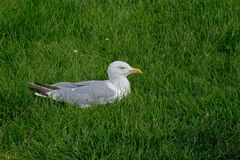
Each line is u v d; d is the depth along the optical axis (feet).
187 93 38.78
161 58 42.73
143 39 44.70
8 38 45.42
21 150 34.71
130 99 38.09
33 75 40.86
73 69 41.57
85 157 33.99
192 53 43.11
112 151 33.86
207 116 36.55
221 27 45.42
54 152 34.32
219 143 34.40
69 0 48.24
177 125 36.01
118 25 46.21
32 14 46.65
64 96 37.88
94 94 37.78
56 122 36.01
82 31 46.14
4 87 39.50
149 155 33.71
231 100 38.01
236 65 41.57
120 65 38.93
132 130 35.19
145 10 47.91
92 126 35.78
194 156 33.58
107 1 48.83
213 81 40.19
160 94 39.27
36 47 44.34
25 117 37.50
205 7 47.24
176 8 47.83
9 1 47.83
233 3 47.44
